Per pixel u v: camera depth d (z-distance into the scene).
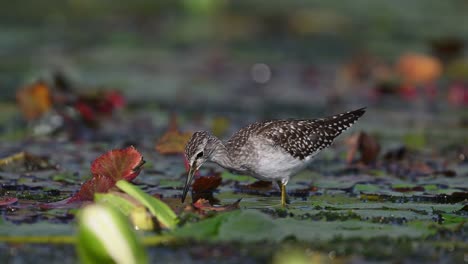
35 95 16.56
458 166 14.30
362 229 10.16
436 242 9.68
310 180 13.28
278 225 10.23
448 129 17.77
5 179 12.62
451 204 11.62
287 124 13.02
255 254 9.16
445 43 24.47
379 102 20.95
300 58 25.31
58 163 13.88
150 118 18.25
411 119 18.92
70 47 25.31
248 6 29.97
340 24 28.45
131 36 27.06
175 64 24.36
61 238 9.55
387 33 27.69
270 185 13.05
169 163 14.12
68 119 16.89
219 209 10.75
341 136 17.00
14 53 24.11
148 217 9.97
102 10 29.66
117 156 10.99
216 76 23.33
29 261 8.88
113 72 22.91
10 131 16.58
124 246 8.02
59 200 11.26
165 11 29.92
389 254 9.21
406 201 11.91
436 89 22.34
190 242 9.51
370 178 13.32
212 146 12.78
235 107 19.81
